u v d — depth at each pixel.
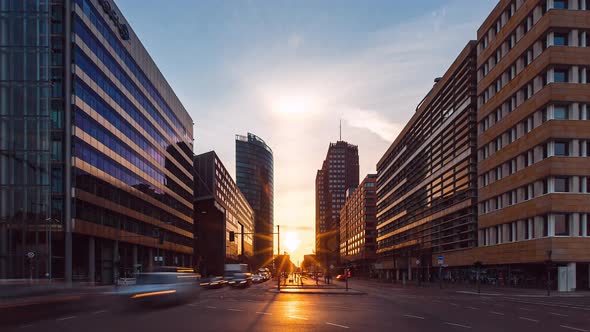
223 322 18.41
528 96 53.78
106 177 62.81
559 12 48.44
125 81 70.81
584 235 47.12
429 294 44.00
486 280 65.25
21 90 53.38
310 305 28.23
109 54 65.25
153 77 84.62
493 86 63.66
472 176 69.38
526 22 55.09
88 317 19.92
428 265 89.19
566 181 48.22
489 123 64.44
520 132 55.09
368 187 156.00
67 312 20.97
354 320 19.42
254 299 34.56
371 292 48.22
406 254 104.69
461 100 73.81
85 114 57.56
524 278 55.56
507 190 57.50
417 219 98.12
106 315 20.84
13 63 53.62
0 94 53.12
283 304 29.02
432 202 88.19
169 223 91.12
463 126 72.50
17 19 54.22
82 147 56.50
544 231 49.50
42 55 53.91
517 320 19.88
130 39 73.06
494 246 60.53
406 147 108.62
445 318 20.47
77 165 55.09
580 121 47.91
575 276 47.78
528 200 51.97
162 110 89.88
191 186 112.94
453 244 78.12
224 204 145.75
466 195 70.88
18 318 17.72
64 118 54.50
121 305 22.92
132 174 72.56
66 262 52.91
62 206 53.53
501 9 60.44
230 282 57.25
